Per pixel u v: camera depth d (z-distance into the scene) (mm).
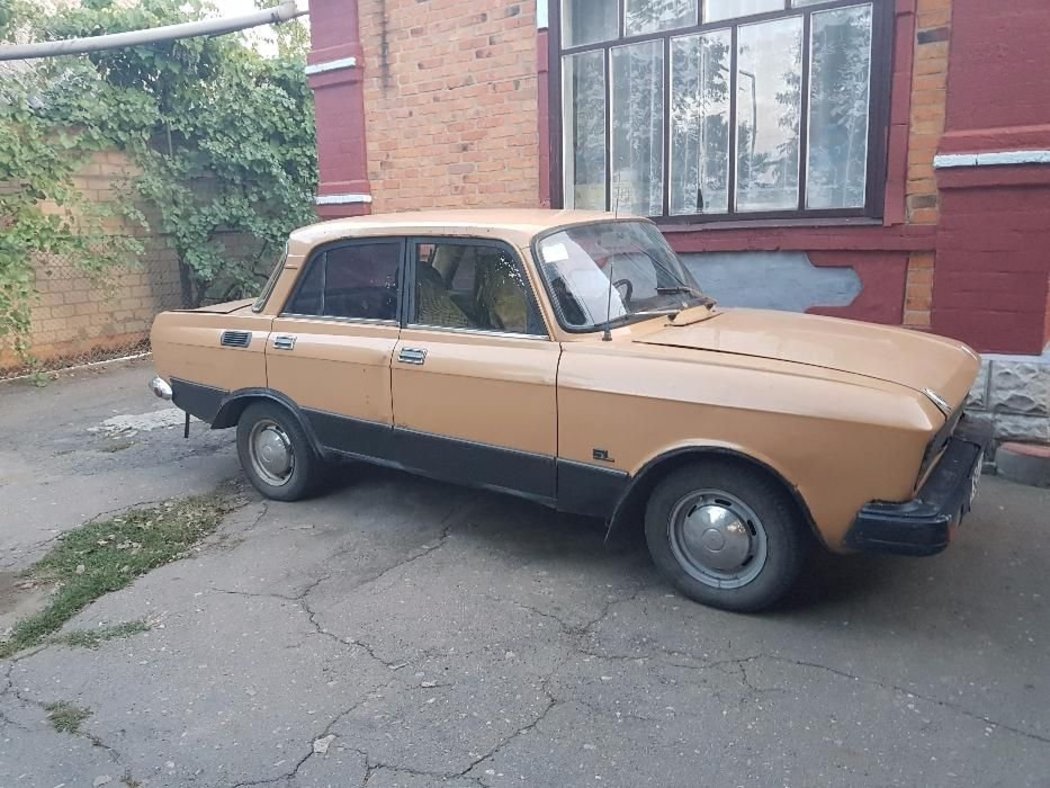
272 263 12148
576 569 4316
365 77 8305
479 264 4297
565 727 3070
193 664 3574
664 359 3760
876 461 3301
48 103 9430
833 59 6164
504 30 7402
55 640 3816
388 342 4578
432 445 4484
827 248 6074
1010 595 3914
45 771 2928
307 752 2982
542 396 4012
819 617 3768
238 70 11055
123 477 6109
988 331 5590
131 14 10000
